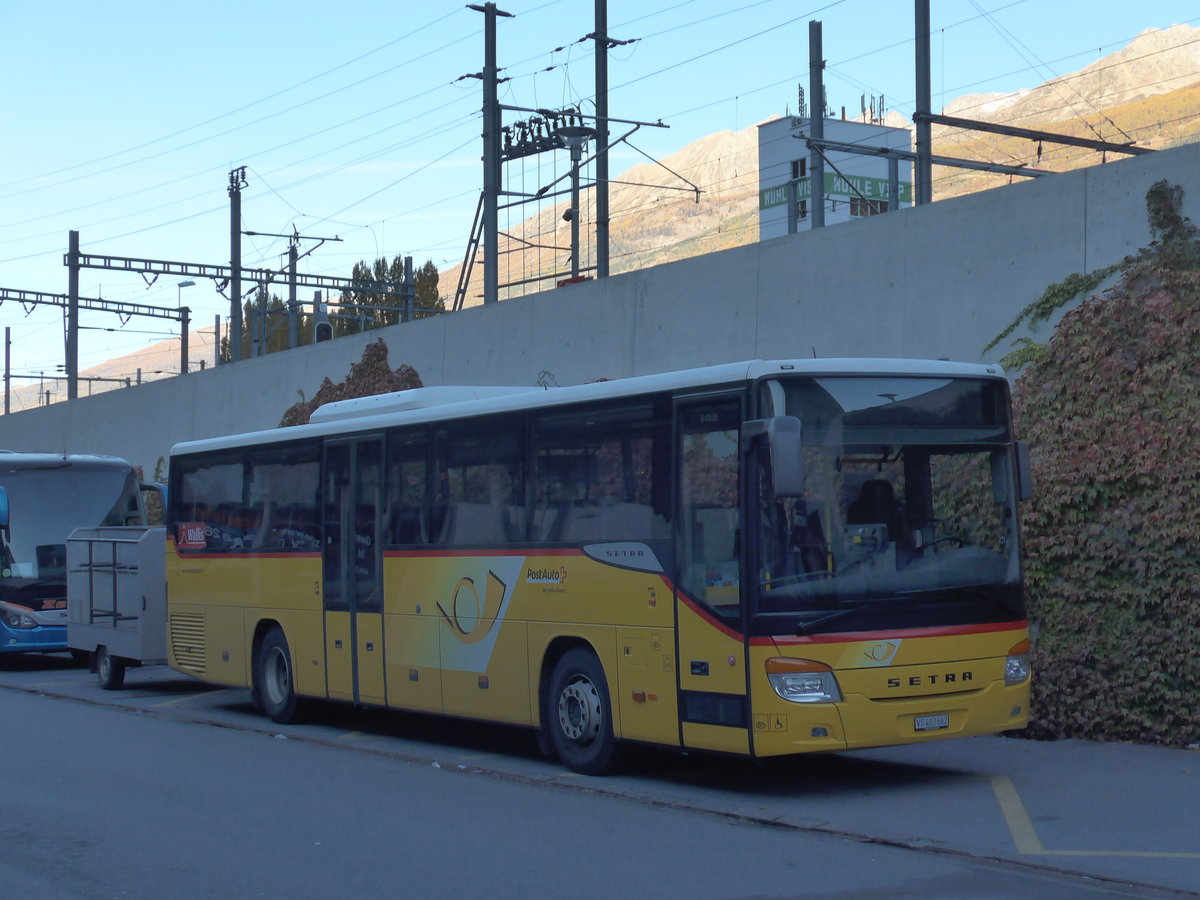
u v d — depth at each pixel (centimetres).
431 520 1268
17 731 1434
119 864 818
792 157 5203
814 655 927
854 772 1087
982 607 988
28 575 2119
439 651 1248
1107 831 848
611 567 1059
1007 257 1402
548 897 720
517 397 1180
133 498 2272
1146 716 1184
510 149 3166
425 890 740
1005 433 1029
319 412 1484
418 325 2420
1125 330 1245
